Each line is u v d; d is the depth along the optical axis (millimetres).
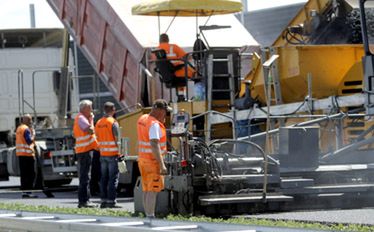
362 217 31297
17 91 65125
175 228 21359
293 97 43875
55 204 43812
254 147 36406
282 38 47188
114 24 51438
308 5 47031
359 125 37469
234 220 28641
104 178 40031
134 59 49875
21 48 65375
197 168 32219
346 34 44406
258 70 45188
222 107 45906
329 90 42969
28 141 50219
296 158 33375
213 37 52719
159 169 30312
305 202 33031
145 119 30391
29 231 23969
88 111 40188
